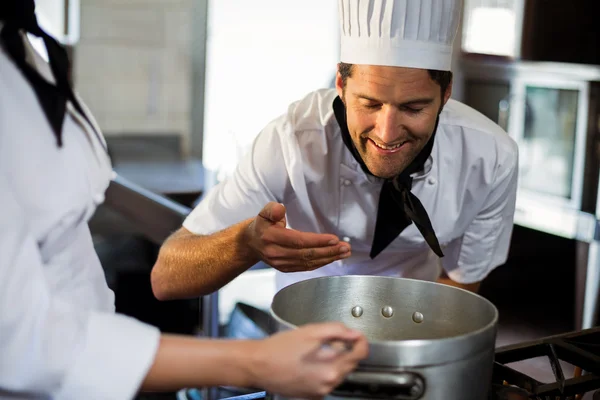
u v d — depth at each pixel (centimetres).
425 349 71
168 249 130
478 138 133
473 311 89
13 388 63
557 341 102
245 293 313
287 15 415
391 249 143
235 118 428
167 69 425
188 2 416
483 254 148
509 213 146
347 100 112
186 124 434
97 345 65
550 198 272
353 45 109
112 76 418
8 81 67
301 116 135
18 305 62
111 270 294
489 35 287
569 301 300
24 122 67
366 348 68
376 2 103
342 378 68
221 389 191
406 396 71
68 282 75
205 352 67
